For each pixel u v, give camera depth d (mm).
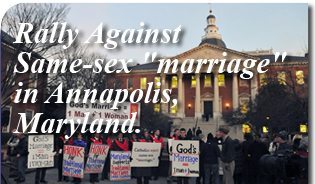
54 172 13781
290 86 22609
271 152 10648
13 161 11711
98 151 10367
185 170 9391
